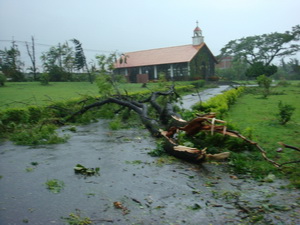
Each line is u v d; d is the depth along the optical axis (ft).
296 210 13.19
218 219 12.53
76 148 25.09
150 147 25.16
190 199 14.49
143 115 34.42
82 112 40.68
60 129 35.27
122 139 28.71
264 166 18.92
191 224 12.14
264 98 70.13
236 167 18.89
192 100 71.67
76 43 160.86
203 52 176.14
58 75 153.48
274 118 38.68
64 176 17.84
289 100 64.34
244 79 221.87
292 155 21.08
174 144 21.62
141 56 177.17
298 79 227.61
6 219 12.52
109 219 12.52
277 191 15.30
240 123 34.76
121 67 170.09
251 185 16.20
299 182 16.10
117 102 39.96
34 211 13.25
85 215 12.89
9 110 35.24
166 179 17.24
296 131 29.63
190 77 156.87
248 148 22.26
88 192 15.38
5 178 17.53
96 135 31.01
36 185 16.38
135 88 107.34
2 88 101.09
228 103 50.72
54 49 164.96
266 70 139.03
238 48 196.65
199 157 19.62
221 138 23.20
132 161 20.94
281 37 183.73
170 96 46.78
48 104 46.80
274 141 25.36
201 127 22.68
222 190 15.53
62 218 12.60
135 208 13.55
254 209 13.34
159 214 12.98
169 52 171.42
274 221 12.28
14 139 28.55
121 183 16.63
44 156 22.53
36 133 30.12
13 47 170.40
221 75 223.71
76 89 101.55
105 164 20.30
